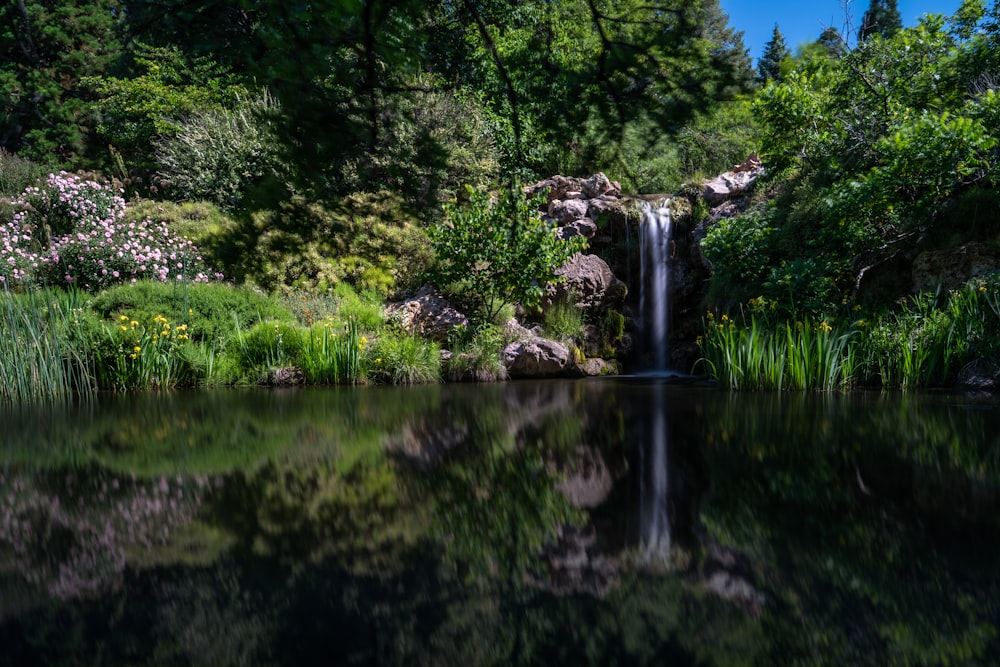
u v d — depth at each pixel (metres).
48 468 2.19
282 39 1.39
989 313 6.01
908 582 1.03
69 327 6.65
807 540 1.27
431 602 0.97
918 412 3.73
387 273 10.47
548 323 10.16
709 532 1.34
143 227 10.30
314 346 7.73
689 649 0.79
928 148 6.30
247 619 0.91
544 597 0.99
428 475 2.02
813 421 3.37
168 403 5.03
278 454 2.49
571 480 1.92
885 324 6.41
